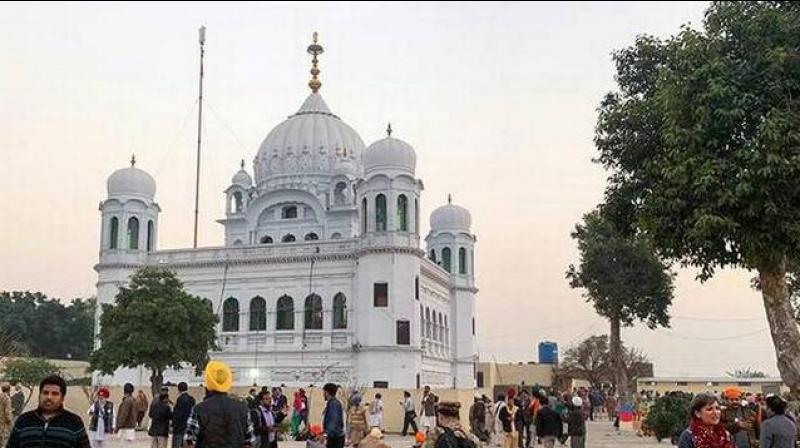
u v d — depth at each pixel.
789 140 20.50
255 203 78.88
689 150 21.97
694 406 10.75
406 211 64.44
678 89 22.66
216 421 11.80
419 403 48.78
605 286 61.00
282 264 66.25
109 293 69.00
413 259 63.59
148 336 49.88
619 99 29.58
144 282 53.09
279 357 64.56
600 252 61.19
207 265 68.19
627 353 98.94
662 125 25.55
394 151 64.56
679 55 23.28
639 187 28.00
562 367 96.44
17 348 66.12
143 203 70.94
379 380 60.91
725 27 23.12
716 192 21.06
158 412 24.44
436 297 74.19
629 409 51.28
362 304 62.84
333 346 63.59
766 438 12.88
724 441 10.61
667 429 36.44
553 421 24.84
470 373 79.81
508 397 29.30
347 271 64.69
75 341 106.00
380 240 63.19
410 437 44.16
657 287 61.06
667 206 22.50
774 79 21.84
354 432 21.56
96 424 27.70
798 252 21.31
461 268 82.25
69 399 49.44
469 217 84.06
